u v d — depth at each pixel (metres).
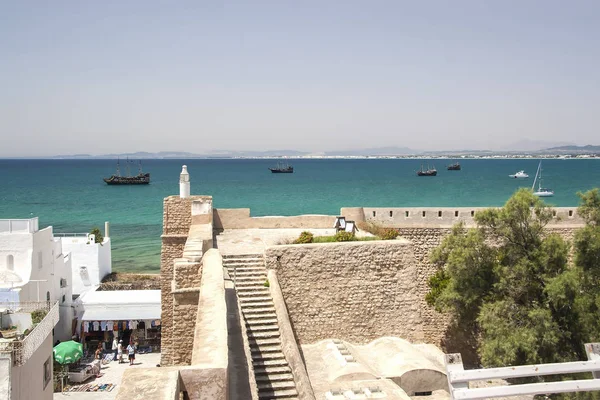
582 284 21.52
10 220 31.78
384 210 28.55
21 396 18.11
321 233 27.38
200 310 13.40
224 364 9.53
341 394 16.64
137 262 63.16
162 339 23.88
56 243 36.75
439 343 26.80
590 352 10.48
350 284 22.50
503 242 25.08
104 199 127.38
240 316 18.02
